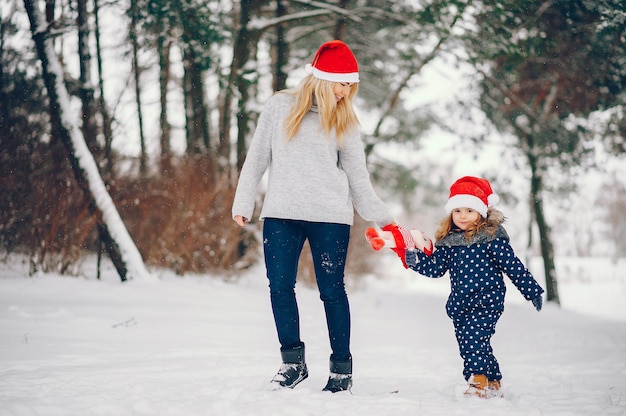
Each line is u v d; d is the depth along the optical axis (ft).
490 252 11.47
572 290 83.41
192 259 37.35
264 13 50.16
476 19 38.81
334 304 10.84
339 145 11.25
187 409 8.91
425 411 9.12
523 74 45.57
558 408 9.66
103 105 37.29
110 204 33.17
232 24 46.62
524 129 47.96
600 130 46.37
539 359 17.65
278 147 11.10
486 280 11.37
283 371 10.57
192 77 45.39
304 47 53.47
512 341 24.02
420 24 38.68
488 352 11.15
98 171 34.12
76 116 34.88
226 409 8.87
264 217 10.95
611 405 9.99
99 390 10.27
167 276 36.11
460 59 40.83
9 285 27.91
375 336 22.61
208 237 37.96
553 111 46.32
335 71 11.01
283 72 44.34
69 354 14.60
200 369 12.95
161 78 47.70
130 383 11.00
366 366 14.92
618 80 42.29
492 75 46.21
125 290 29.01
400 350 18.40
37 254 32.17
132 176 39.34
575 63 42.24
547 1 39.78
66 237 33.09
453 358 16.53
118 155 37.86
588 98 43.98
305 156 10.93
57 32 32.83
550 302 49.34
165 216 37.40
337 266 10.86
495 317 11.33
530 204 51.47
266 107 11.50
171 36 36.14
